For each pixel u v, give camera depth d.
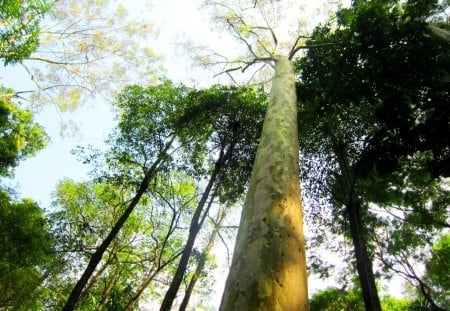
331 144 11.23
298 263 2.56
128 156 10.60
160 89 11.00
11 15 8.59
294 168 3.82
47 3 9.27
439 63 7.56
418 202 11.17
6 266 10.21
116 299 12.76
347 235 11.71
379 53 7.86
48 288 14.12
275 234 2.71
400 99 7.68
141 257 14.76
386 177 10.39
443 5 9.51
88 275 7.78
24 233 10.14
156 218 14.46
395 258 12.05
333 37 9.10
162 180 11.62
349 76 8.38
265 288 2.20
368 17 7.84
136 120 10.34
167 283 14.30
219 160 10.10
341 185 10.54
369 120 10.57
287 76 7.63
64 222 11.35
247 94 10.83
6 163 13.31
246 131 10.82
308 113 10.20
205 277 12.82
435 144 7.35
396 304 15.31
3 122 12.39
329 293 14.57
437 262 12.23
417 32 7.59
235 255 2.66
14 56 9.38
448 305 12.88
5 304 10.69
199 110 10.51
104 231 14.59
